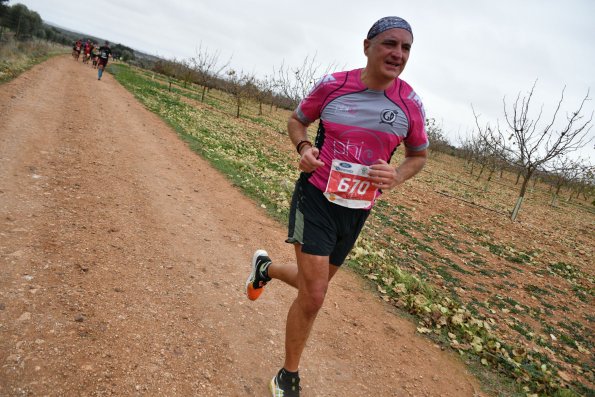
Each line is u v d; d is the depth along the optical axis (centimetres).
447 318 448
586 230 1648
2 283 280
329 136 216
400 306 456
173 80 4441
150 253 393
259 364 278
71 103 1083
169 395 226
